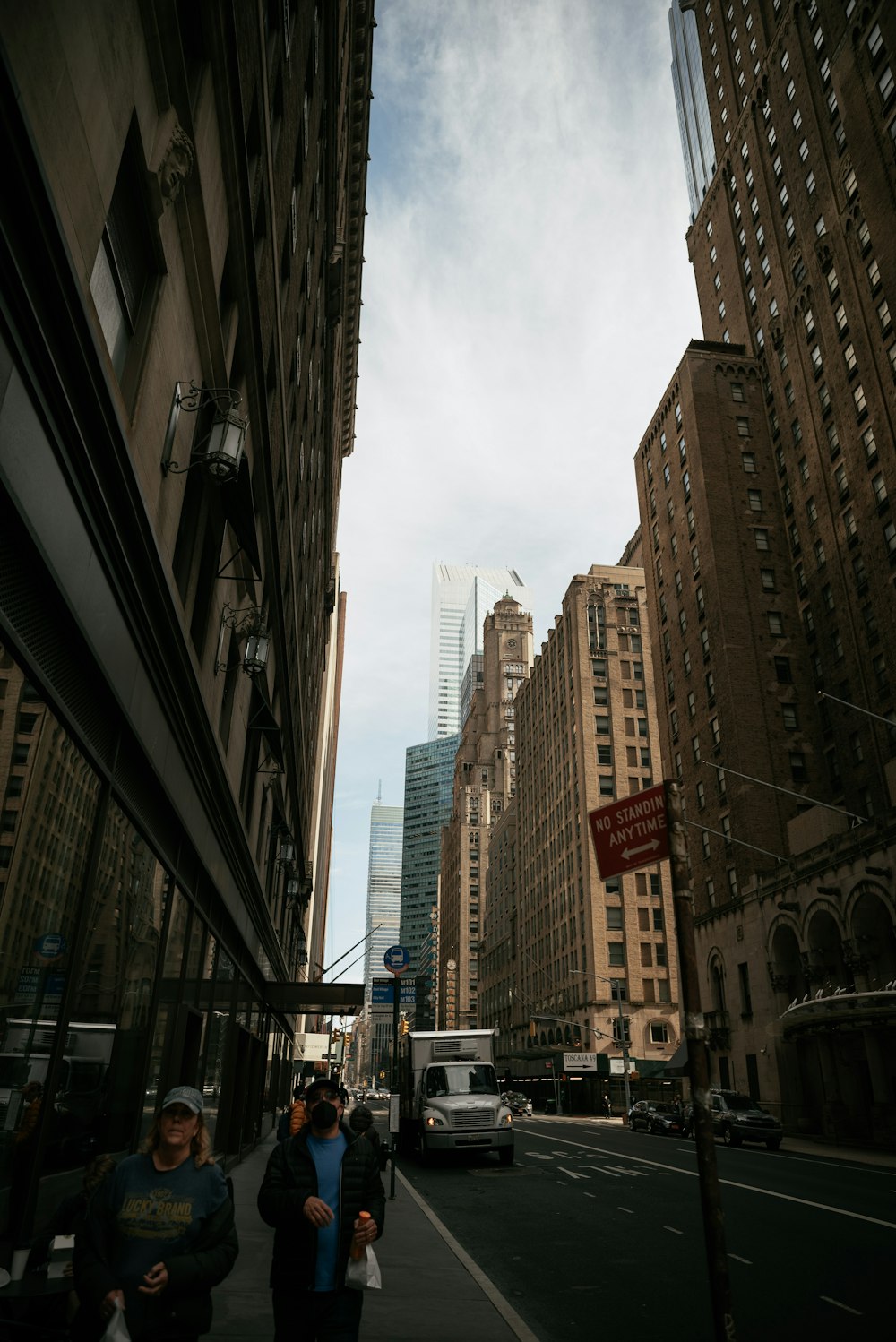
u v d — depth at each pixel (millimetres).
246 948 20844
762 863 45938
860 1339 7109
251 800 20172
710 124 70625
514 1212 14305
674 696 59188
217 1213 3982
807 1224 12680
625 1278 9461
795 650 51125
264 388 14234
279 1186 4637
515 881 107500
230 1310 7230
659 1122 36188
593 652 84625
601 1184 17922
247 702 18000
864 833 34844
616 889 74688
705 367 58594
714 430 56938
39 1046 6402
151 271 8320
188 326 9641
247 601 16266
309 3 16984
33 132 4906
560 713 89688
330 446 37312
